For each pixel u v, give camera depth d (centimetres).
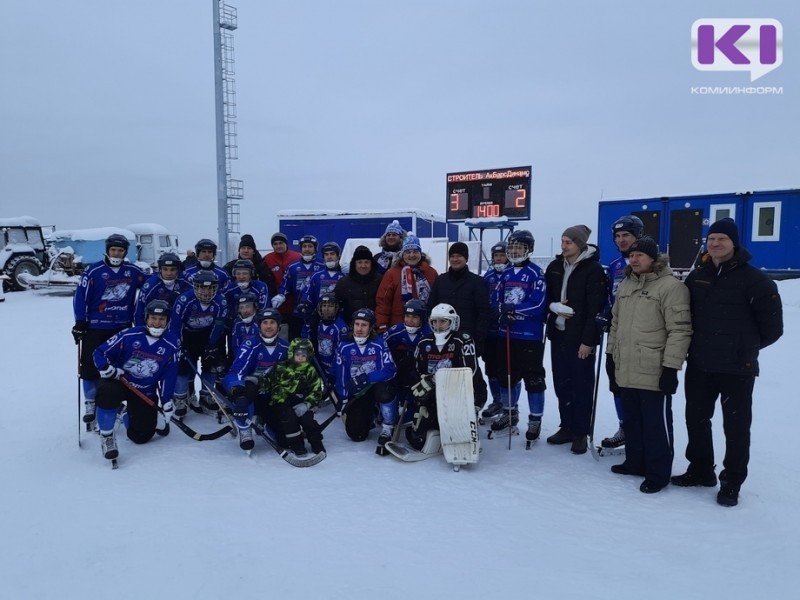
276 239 639
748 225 1427
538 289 432
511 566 264
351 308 522
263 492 347
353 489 353
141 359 412
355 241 1348
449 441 389
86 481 361
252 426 425
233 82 1883
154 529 297
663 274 353
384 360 432
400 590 244
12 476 368
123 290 470
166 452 417
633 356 355
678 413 517
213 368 497
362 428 447
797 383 592
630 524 307
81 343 477
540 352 439
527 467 393
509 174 1747
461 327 454
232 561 266
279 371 420
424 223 1964
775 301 316
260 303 531
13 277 1839
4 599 237
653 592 244
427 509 325
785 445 420
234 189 1928
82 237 2030
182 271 532
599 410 525
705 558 271
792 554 274
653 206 1549
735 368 323
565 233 412
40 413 515
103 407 382
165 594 240
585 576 256
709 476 356
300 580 251
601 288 405
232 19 1880
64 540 286
